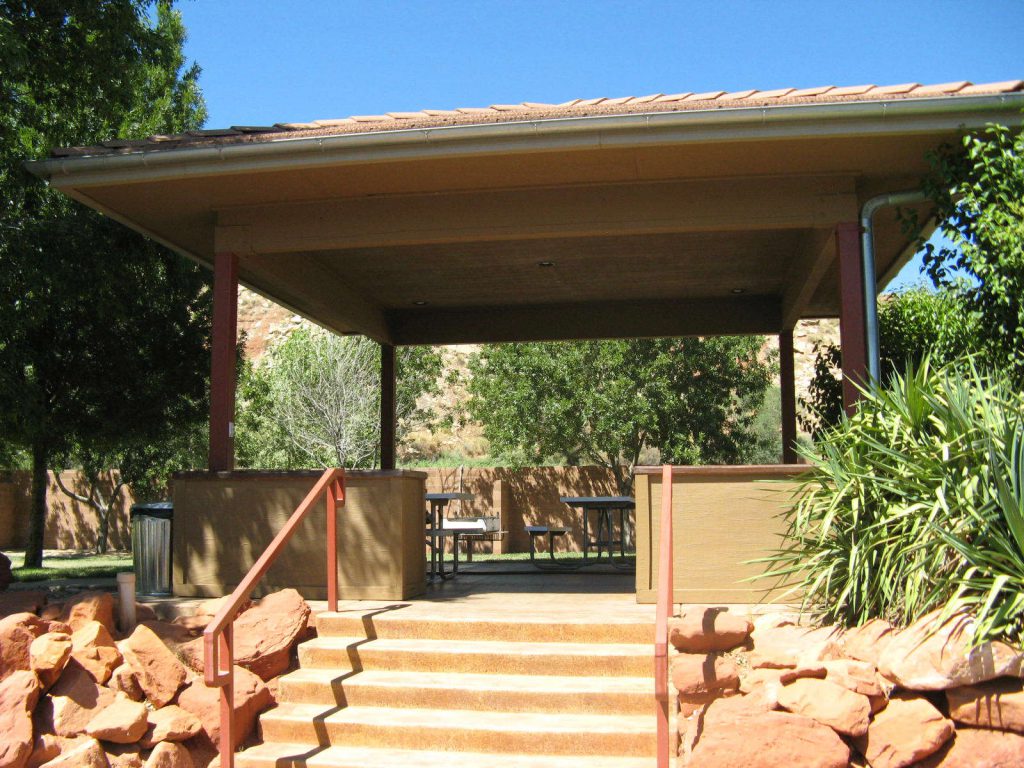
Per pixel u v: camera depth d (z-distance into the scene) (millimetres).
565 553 19312
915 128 6480
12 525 22188
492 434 21391
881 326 10344
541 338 12273
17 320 12164
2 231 11938
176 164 7090
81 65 10984
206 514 7367
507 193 7699
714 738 4477
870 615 5348
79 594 6883
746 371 20891
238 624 6230
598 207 7586
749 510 6484
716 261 10133
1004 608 4566
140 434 14172
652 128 6570
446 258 9875
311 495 6168
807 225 7406
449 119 6945
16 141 11711
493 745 5148
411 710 5574
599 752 5055
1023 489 4801
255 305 43938
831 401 10977
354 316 11203
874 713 4629
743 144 6707
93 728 5363
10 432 13555
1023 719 4301
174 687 5816
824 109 6406
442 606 6816
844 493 5410
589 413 19953
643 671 5664
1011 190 6574
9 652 5613
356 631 6340
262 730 5535
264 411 23672
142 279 13516
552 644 6008
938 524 5039
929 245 7352
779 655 5086
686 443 20234
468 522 10789
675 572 6504
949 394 5402
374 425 23734
